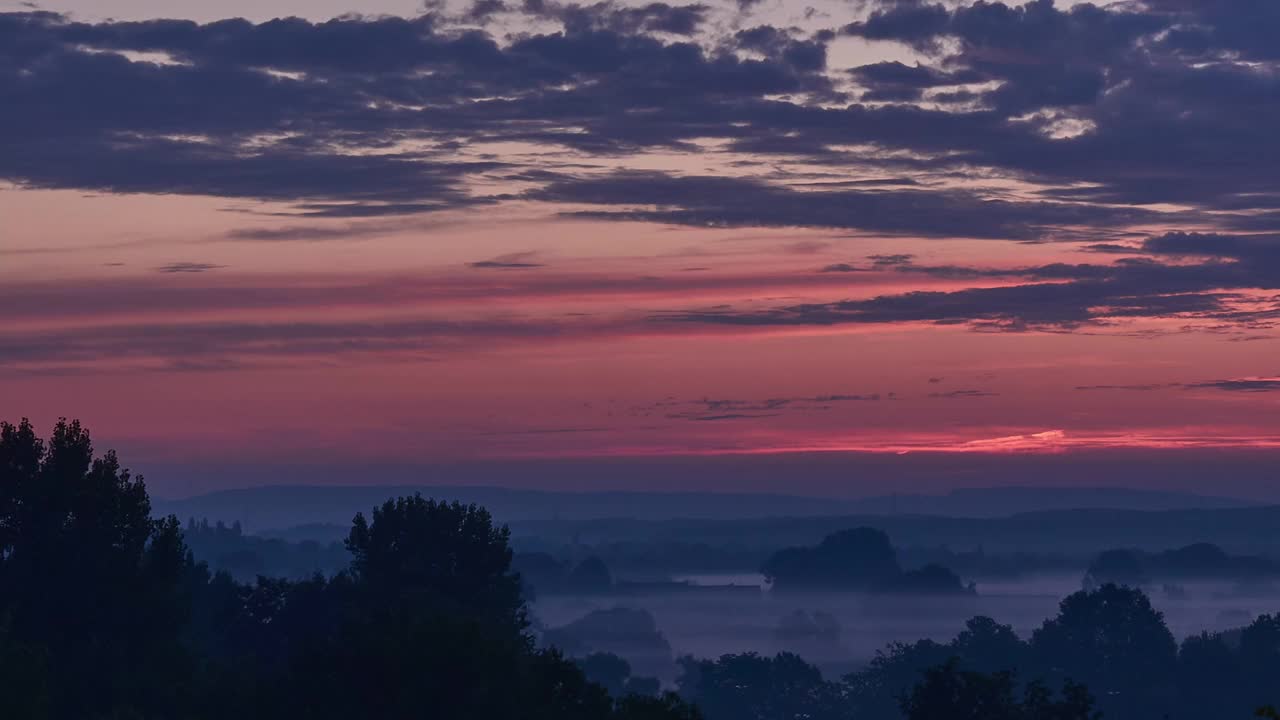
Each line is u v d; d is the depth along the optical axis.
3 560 68.38
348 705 57.38
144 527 71.50
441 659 57.12
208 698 60.75
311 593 90.50
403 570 91.62
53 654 63.91
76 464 70.00
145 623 68.06
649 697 60.22
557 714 57.75
